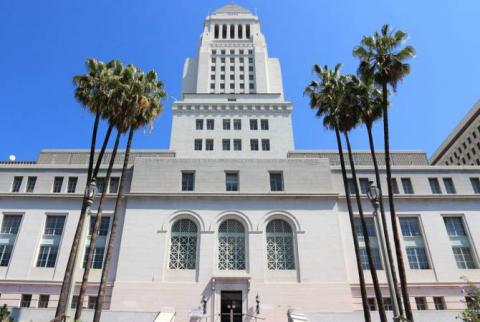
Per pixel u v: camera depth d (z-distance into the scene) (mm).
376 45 27359
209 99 55219
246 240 34156
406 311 21703
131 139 28953
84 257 33625
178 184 36469
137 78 28938
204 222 34625
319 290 31719
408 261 34500
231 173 37625
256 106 53219
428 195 37094
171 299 31125
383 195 37344
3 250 34562
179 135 50719
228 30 79938
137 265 32500
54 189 37625
